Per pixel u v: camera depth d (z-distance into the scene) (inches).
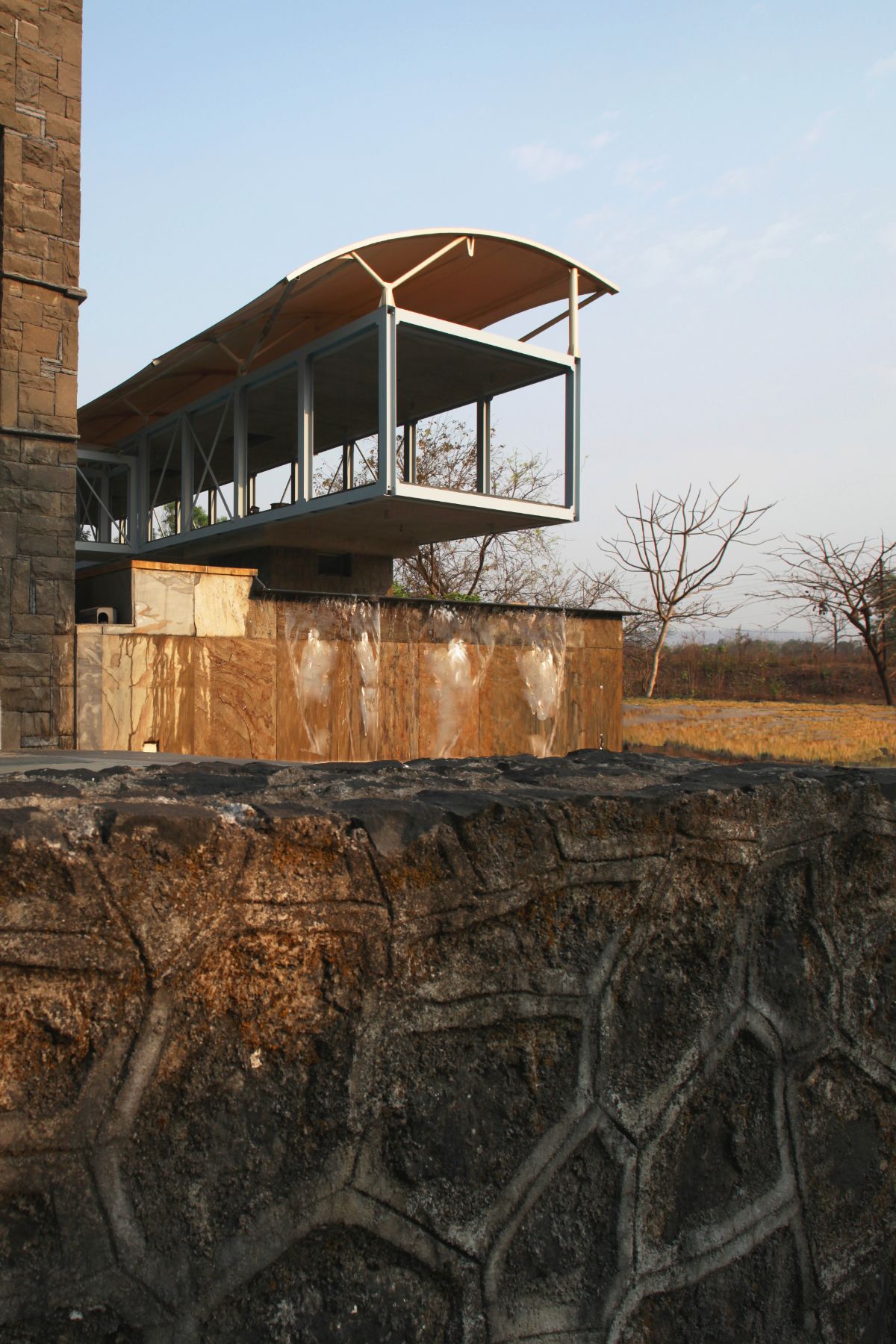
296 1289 40.2
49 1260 34.8
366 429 719.7
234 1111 39.1
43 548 391.5
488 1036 46.5
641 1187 51.4
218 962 38.8
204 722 418.9
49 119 394.9
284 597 442.3
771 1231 56.9
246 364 554.6
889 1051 64.4
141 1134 37.0
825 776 64.1
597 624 559.2
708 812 54.7
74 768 53.5
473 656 506.6
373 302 553.0
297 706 444.5
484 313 602.9
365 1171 42.4
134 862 36.7
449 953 45.1
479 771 59.9
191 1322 37.5
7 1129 34.2
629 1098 51.2
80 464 732.7
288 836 40.4
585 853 49.4
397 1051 43.5
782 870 58.9
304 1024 40.9
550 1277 47.6
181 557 691.4
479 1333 45.0
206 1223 38.2
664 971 53.1
